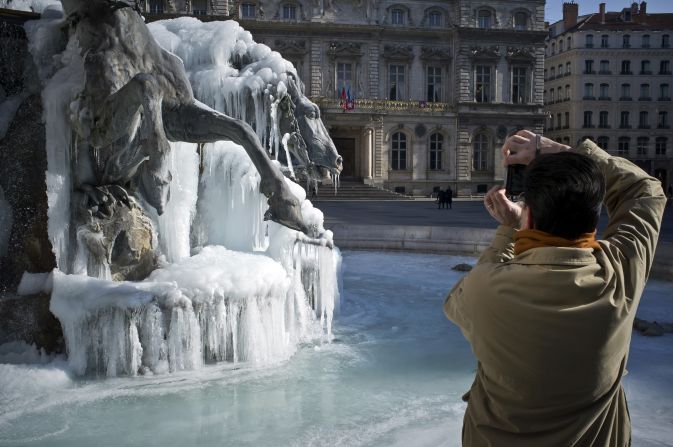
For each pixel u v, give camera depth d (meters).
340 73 52.53
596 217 1.58
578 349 1.47
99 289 4.72
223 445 3.68
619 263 1.58
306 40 51.72
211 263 5.45
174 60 5.15
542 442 1.51
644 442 3.81
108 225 5.16
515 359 1.52
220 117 5.00
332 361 5.54
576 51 77.38
